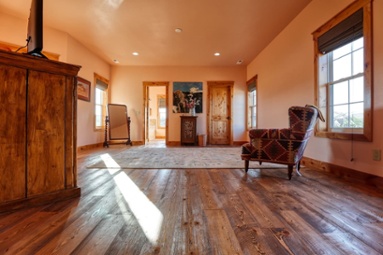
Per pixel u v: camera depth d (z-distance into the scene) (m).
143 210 1.61
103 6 3.58
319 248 1.10
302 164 3.55
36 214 1.51
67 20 4.06
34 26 1.71
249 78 6.82
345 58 2.79
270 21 4.04
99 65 6.20
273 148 2.65
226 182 2.41
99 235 1.22
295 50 3.88
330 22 2.91
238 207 1.67
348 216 1.50
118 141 7.21
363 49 2.37
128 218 1.46
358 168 2.46
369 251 1.08
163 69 7.12
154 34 4.66
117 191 2.07
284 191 2.08
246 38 4.84
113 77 7.07
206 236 1.22
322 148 3.07
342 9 2.69
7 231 1.26
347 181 2.46
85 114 5.43
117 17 3.94
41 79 1.71
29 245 1.11
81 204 1.72
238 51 5.68
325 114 3.12
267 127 5.25
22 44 4.03
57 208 1.63
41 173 1.71
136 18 3.97
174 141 7.12
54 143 1.78
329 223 1.39
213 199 1.85
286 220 1.43
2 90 1.54
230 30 4.44
